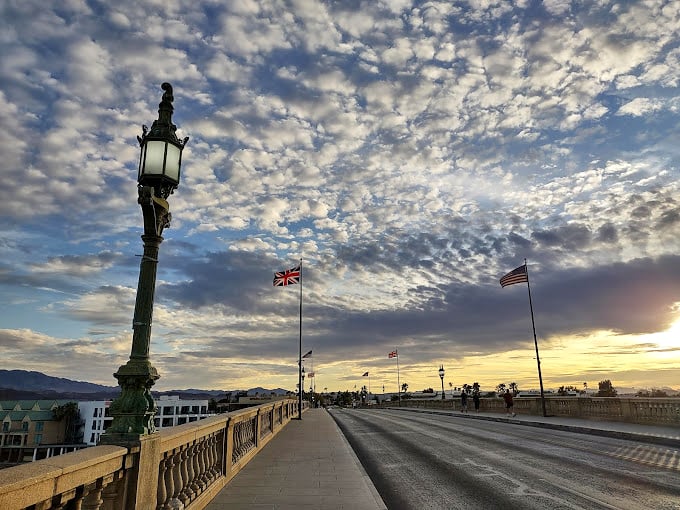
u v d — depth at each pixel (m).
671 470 10.71
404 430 23.50
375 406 88.50
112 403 4.48
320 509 6.99
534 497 8.28
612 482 9.45
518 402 34.06
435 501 8.20
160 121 5.19
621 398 23.08
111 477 3.88
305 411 49.84
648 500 7.90
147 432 4.45
